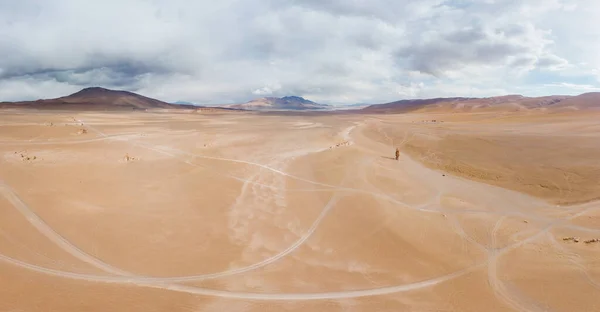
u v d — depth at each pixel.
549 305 10.56
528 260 13.35
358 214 17.62
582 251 13.91
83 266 11.88
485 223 16.94
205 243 14.02
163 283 11.23
